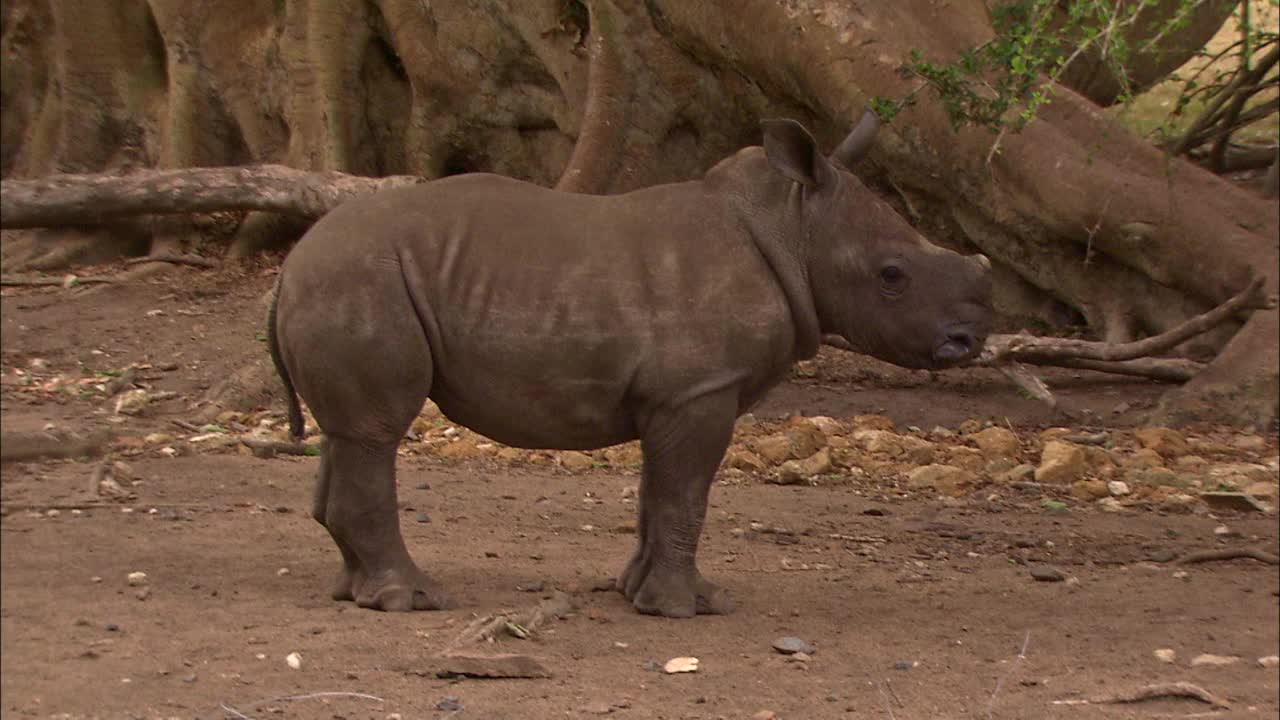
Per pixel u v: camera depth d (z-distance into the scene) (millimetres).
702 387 10062
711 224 10320
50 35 30172
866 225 10438
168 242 26797
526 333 9914
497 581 11195
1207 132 27500
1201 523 15125
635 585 10852
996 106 18875
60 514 12672
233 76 27375
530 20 24703
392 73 26781
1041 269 22484
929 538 13938
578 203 10383
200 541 11906
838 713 8469
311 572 11117
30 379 19891
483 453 17031
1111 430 19438
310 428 17766
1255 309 19938
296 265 9930
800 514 14703
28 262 26297
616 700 8516
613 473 16438
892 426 19141
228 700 8164
